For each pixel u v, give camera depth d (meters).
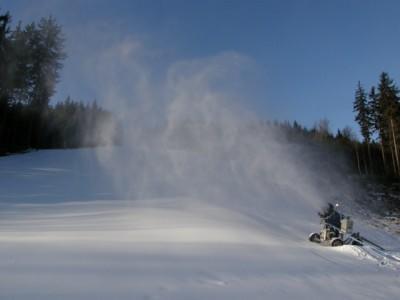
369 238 13.20
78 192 15.79
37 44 36.72
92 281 4.60
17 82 34.53
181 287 4.72
